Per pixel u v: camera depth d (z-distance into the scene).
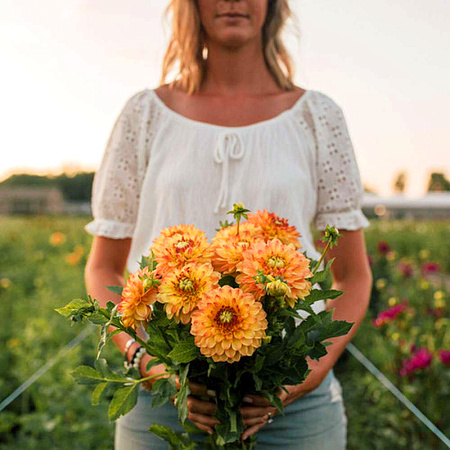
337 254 1.73
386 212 33.03
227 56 1.73
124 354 1.58
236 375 1.21
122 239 1.79
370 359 4.26
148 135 1.74
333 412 1.69
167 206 1.67
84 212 64.25
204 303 1.06
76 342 4.27
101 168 1.81
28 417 3.03
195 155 1.67
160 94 1.80
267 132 1.68
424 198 33.44
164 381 1.27
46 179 78.88
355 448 3.15
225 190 1.63
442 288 5.76
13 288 6.39
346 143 1.74
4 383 3.88
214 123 1.72
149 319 1.16
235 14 1.64
